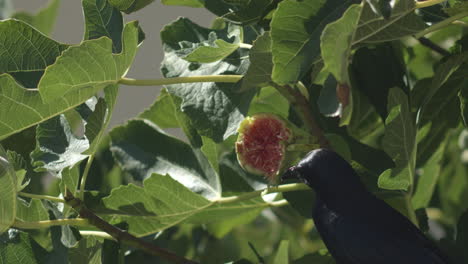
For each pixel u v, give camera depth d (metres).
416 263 0.86
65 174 0.89
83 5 0.89
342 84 0.74
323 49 0.73
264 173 0.92
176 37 0.97
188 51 0.90
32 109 0.85
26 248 0.90
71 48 0.83
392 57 0.97
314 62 0.81
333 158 0.88
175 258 0.92
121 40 0.88
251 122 0.92
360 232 0.87
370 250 0.87
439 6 0.92
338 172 0.88
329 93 0.85
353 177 0.88
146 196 0.94
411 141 0.86
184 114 0.96
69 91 0.85
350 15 0.75
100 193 0.93
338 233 0.87
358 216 0.87
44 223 0.89
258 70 0.82
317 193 0.89
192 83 0.93
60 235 0.91
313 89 0.97
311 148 0.91
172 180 0.94
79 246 0.88
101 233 0.93
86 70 0.84
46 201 0.92
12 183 0.85
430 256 0.87
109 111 0.87
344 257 0.88
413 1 0.79
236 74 0.92
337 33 0.74
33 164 0.88
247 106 0.92
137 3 0.86
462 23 0.93
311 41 0.79
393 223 0.87
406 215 0.96
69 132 0.90
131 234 0.95
